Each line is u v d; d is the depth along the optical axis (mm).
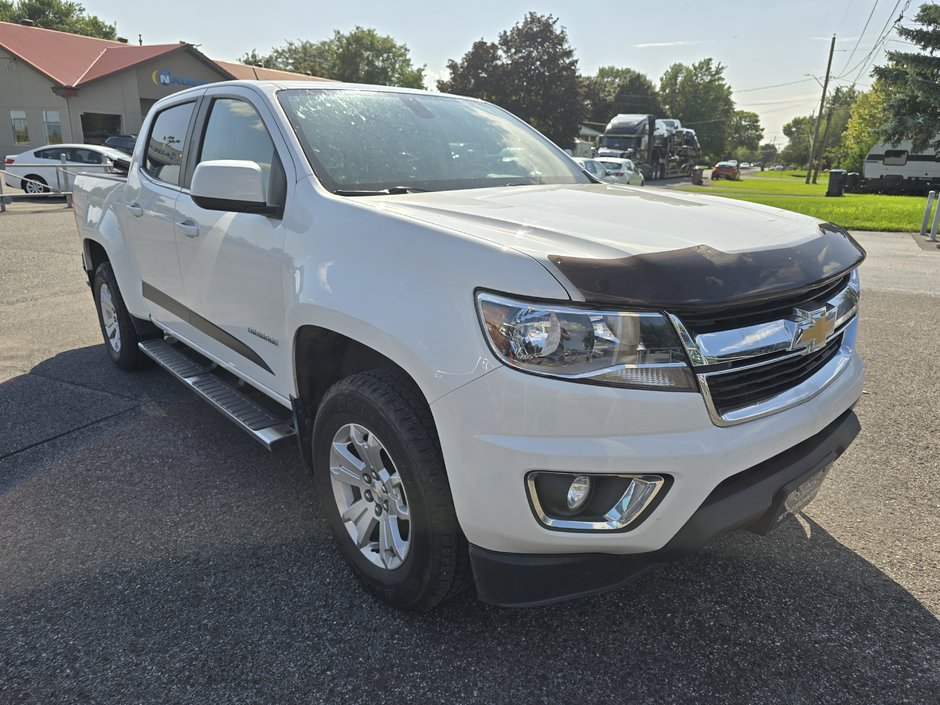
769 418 2039
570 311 1802
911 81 32000
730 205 2766
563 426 1821
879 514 3088
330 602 2492
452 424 1948
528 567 1982
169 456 3648
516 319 1827
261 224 2775
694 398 1864
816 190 36625
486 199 2629
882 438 3852
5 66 28188
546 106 51750
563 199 2699
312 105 3051
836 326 2307
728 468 1922
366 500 2469
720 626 2373
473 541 2041
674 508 1899
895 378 4836
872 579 2631
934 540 2889
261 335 2889
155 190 3801
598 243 1969
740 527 2121
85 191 5023
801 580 2627
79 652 2242
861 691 2082
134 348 4781
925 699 2051
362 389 2256
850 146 57750
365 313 2160
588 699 2061
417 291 2051
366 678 2137
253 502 3189
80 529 2967
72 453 3678
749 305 1963
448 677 2141
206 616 2414
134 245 4156
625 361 1812
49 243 10727
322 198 2543
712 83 106688
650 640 2305
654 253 1909
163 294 3889
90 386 4680
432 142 3227
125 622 2385
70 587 2574
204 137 3449
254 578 2629
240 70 34031
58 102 28000
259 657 2221
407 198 2596
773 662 2203
